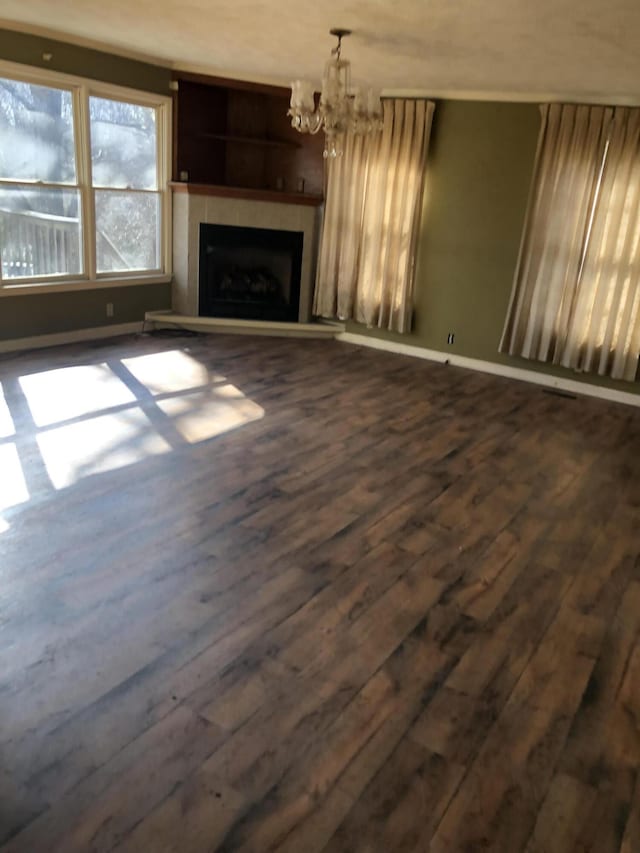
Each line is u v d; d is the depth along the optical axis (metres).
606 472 4.18
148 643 2.33
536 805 1.83
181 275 6.77
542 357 5.98
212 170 6.96
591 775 1.95
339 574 2.84
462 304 6.41
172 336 6.57
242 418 4.55
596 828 1.78
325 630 2.48
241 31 4.42
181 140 6.48
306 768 1.89
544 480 3.99
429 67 4.93
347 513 3.38
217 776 1.83
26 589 2.57
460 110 6.01
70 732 1.94
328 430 4.48
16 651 2.24
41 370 5.15
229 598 2.62
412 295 6.60
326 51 4.72
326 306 7.00
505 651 2.46
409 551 3.08
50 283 5.70
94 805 1.72
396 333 6.82
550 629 2.61
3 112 5.10
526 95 5.66
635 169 5.26
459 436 4.61
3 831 1.63
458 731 2.07
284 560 2.91
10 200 5.28
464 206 6.20
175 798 1.76
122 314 6.44
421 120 6.05
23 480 3.42
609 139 5.34
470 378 6.13
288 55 5.07
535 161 5.69
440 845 1.70
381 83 5.75
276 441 4.20
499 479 3.95
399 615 2.61
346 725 2.05
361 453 4.15
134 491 3.40
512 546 3.20
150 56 5.85
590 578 2.98
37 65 5.13
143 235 6.47
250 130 7.04
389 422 4.75
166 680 2.17
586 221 5.55
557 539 3.31
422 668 2.33
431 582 2.85
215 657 2.29
